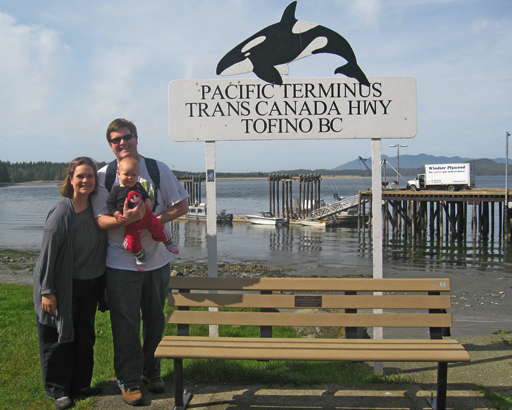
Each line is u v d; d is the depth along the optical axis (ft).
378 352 9.78
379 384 11.46
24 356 13.46
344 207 136.87
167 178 11.32
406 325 10.72
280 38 13.28
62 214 10.10
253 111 13.34
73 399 10.69
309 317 10.77
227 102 13.34
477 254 81.20
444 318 10.71
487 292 48.39
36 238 105.50
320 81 13.32
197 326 18.45
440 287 10.82
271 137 13.35
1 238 105.50
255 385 11.44
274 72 13.29
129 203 9.96
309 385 11.43
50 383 10.37
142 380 11.81
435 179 128.26
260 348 10.04
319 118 13.34
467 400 10.49
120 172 10.21
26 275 59.72
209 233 13.34
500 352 14.11
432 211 104.01
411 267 69.05
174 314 10.98
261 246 93.50
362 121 13.29
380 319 10.78
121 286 10.56
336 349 9.95
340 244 96.02
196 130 13.37
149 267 10.85
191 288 11.34
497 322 35.01
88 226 10.38
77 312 10.75
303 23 13.28
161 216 11.04
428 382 11.67
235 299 11.00
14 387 11.29
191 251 86.99
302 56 13.30
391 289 10.85
